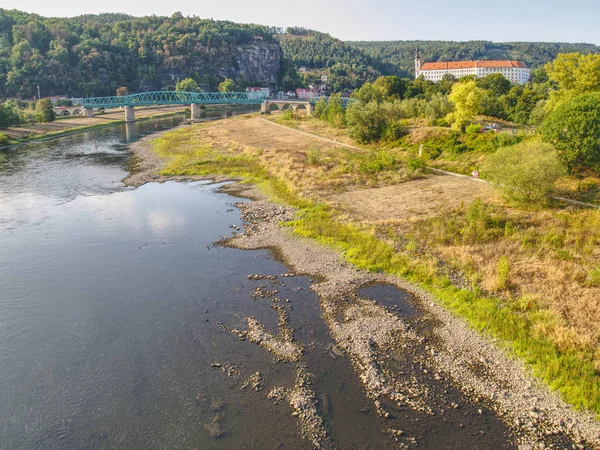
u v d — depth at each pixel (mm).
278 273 25469
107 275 25359
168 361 17766
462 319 20297
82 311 21500
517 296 21672
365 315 20844
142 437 14148
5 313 21297
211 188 44969
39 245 29797
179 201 40500
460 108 54375
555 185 35562
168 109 169875
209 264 26750
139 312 21422
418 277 24188
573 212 31406
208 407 15344
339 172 47219
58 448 13781
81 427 14539
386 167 47625
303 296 22797
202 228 33094
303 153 57625
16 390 16188
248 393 15969
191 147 69688
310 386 16281
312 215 34781
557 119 38781
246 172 50750
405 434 14188
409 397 15758
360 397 15742
